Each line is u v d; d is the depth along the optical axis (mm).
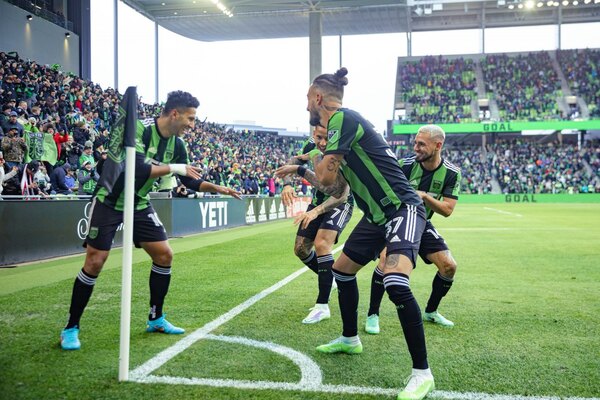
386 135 46344
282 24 37781
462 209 27016
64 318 4125
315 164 3262
